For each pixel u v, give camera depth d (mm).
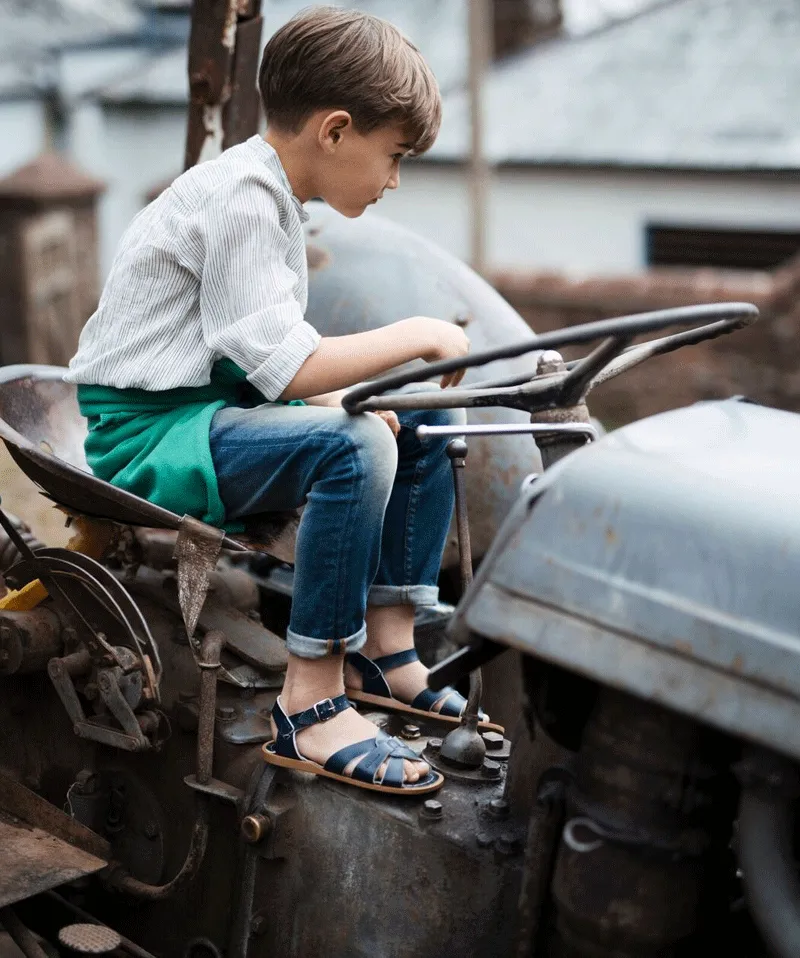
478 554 2189
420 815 1555
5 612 1830
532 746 1521
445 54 12836
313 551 1590
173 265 1663
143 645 1765
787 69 11062
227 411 1688
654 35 11906
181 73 13281
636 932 1272
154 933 1784
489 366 2201
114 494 1579
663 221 10227
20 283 9703
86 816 1827
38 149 13398
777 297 7527
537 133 10766
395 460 1600
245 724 1736
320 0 14336
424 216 10984
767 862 1205
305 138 1657
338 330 2211
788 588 1146
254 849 1651
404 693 1829
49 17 14703
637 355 1619
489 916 1490
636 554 1210
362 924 1574
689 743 1268
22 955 1613
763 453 1316
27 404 1936
